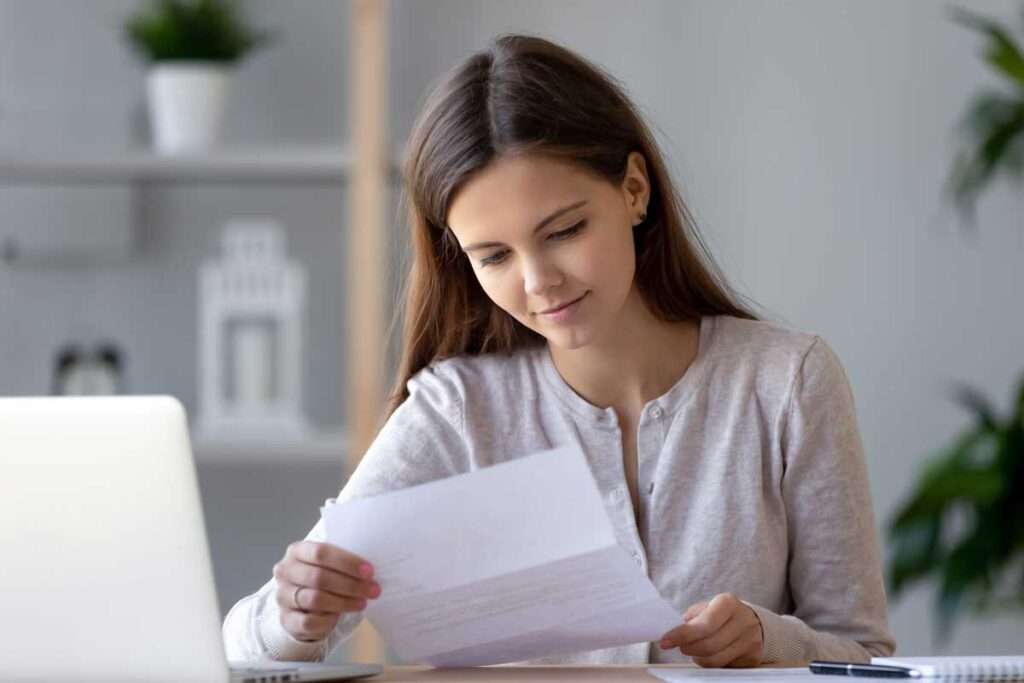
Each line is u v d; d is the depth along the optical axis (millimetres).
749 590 2043
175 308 4211
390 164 3977
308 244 4223
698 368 2109
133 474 1477
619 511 2076
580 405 2113
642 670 1698
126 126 4184
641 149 2020
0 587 1493
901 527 3740
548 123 1841
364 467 2148
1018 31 4090
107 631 1487
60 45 4188
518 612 1605
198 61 3977
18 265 4203
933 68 4125
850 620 2029
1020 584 3887
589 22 4117
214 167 3959
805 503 2068
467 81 1899
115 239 4180
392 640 1663
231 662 1720
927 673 1507
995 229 4148
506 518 1560
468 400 2141
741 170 4125
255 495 4227
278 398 4043
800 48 4129
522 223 1831
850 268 4133
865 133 4133
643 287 2105
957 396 4137
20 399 1494
